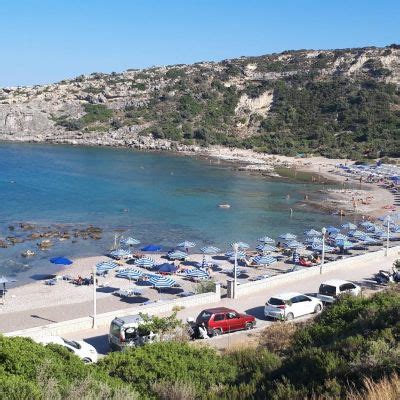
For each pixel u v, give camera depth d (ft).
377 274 135.03
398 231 222.48
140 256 182.29
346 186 387.55
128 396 34.24
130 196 318.04
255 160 532.73
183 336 81.15
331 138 587.27
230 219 259.39
